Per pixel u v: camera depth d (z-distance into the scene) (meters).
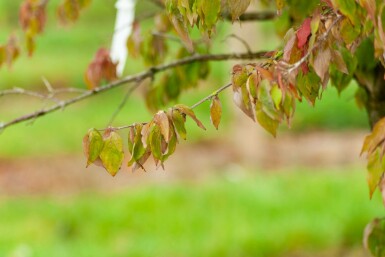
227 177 13.48
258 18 3.80
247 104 2.11
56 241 9.73
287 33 2.21
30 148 16.62
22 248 9.41
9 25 29.41
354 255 8.75
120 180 14.03
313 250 8.89
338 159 15.69
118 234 9.84
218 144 16.64
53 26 27.42
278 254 8.86
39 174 14.70
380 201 9.81
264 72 2.02
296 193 11.07
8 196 13.18
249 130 14.74
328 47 2.11
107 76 4.02
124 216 10.30
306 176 12.29
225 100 17.91
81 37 26.83
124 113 19.52
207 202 10.78
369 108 3.42
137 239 9.45
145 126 2.23
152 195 11.15
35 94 3.55
